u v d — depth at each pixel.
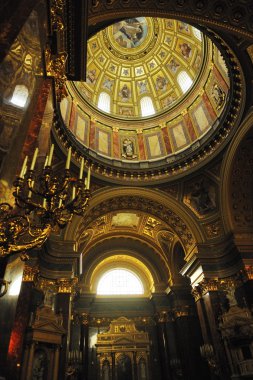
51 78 5.82
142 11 8.17
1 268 3.85
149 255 21.84
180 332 17.62
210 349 13.23
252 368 11.20
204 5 8.16
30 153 4.51
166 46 19.58
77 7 6.40
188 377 16.03
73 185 4.79
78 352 16.48
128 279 22.00
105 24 8.90
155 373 17.88
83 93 18.03
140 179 17.23
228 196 15.09
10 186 3.92
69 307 12.69
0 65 3.21
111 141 18.41
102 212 17.47
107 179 16.61
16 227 3.71
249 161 14.88
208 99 16.64
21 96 4.15
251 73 11.62
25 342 9.98
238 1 8.04
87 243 20.03
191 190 16.92
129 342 18.16
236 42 10.48
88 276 20.50
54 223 4.23
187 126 17.88
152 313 20.33
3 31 3.19
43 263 13.21
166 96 19.91
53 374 10.35
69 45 7.07
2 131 3.57
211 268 14.91
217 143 15.38
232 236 14.42
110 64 20.33
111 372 17.12
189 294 18.86
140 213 18.27
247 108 13.06
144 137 19.03
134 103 20.47
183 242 17.36
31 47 4.48
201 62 16.78
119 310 20.20
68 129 14.93
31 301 11.02
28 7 3.66
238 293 13.78
